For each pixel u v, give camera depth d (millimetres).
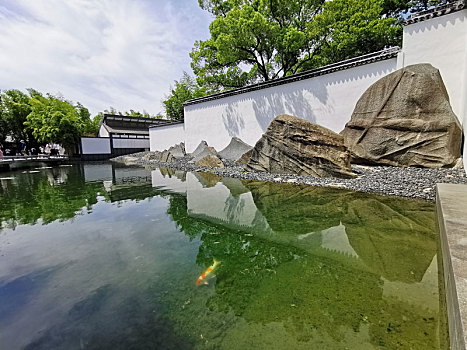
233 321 1280
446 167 5031
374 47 11523
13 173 9055
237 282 1664
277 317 1304
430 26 5934
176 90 23766
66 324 1270
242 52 11852
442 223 2029
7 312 1370
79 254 2139
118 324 1267
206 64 13492
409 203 3516
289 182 5461
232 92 10852
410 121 5527
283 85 9102
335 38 11164
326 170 5645
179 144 15328
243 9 10695
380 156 5977
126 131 20391
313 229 2691
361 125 6316
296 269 1830
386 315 1287
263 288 1587
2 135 18875
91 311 1375
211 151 10062
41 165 12727
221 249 2223
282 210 3445
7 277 1755
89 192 5059
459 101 5656
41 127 17109
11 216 3348
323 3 12516
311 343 1111
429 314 1283
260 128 10047
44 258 2061
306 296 1485
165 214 3387
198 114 12742
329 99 7930
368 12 10383
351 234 2506
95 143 17781
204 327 1238
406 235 2438
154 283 1662
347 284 1608
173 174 7793
